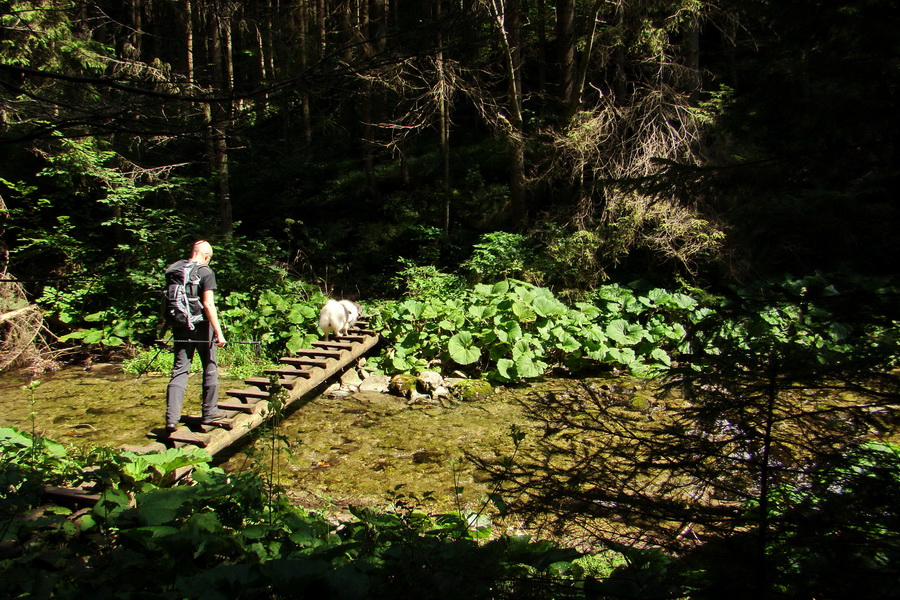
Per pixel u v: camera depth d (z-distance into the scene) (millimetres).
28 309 10172
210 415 5621
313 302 10867
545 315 9422
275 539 2766
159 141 3502
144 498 2924
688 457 1933
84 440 6586
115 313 10367
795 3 2057
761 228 2135
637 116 12008
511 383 8953
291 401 6801
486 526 3322
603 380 8852
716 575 1788
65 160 9781
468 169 17109
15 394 8422
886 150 2037
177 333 5516
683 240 10797
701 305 9820
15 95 2838
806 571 1712
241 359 9828
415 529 2822
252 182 17312
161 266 9992
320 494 5184
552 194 14148
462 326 9680
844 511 1713
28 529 2684
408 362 9406
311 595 2057
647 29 12141
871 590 1601
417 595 1950
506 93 14156
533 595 1932
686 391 2008
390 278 14211
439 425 7121
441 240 14570
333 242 15641
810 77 2105
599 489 1996
